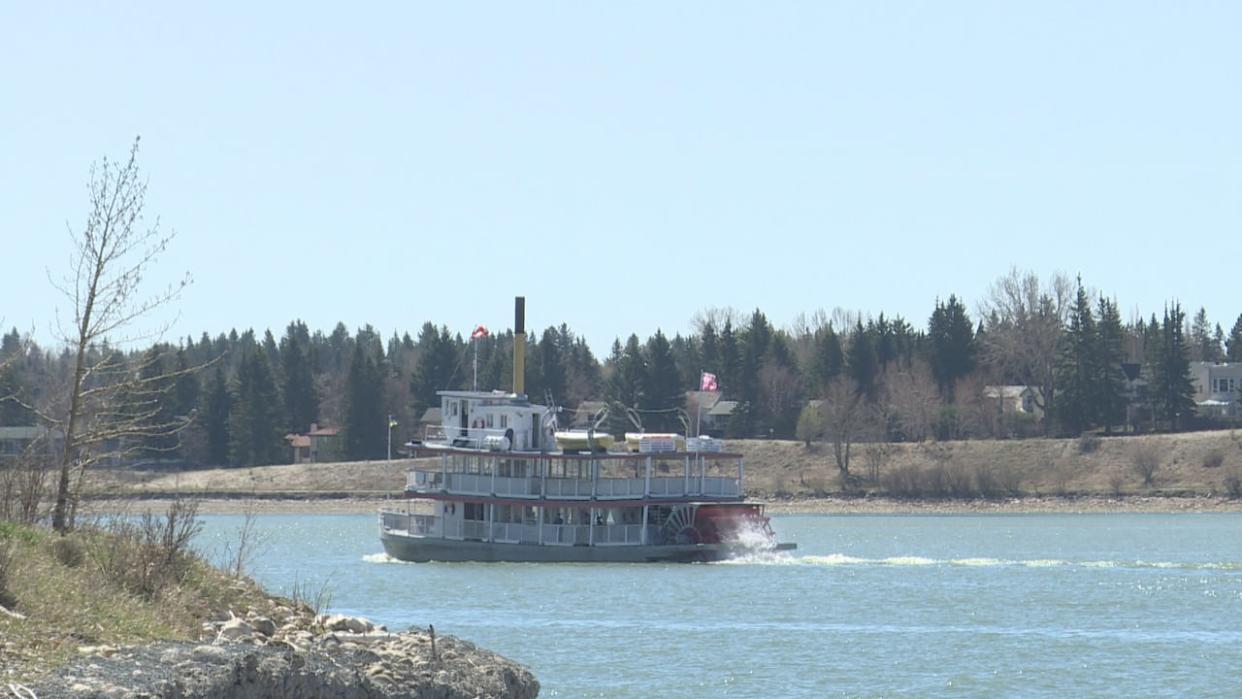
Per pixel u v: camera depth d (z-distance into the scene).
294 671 109.81
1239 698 184.12
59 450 160.25
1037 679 197.50
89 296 150.50
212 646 111.62
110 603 120.81
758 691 188.50
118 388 154.50
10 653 102.44
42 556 127.50
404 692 116.25
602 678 196.12
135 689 99.06
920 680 196.62
